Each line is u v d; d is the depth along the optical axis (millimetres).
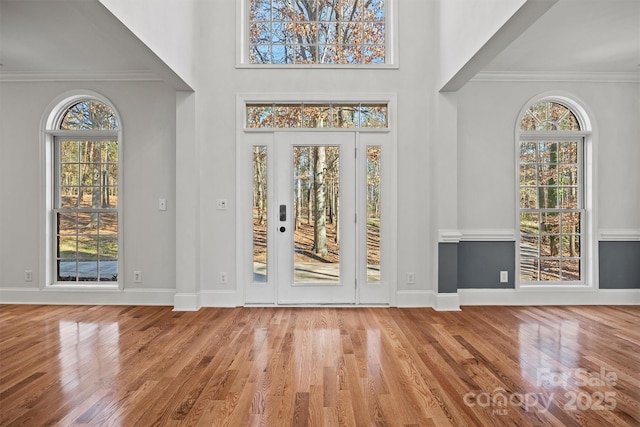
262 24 4773
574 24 3510
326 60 4773
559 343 3387
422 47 4609
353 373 2766
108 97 4707
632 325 3910
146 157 4691
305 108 4676
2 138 4750
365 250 4645
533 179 4879
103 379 2678
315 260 4652
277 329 3758
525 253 4879
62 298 4723
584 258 4875
